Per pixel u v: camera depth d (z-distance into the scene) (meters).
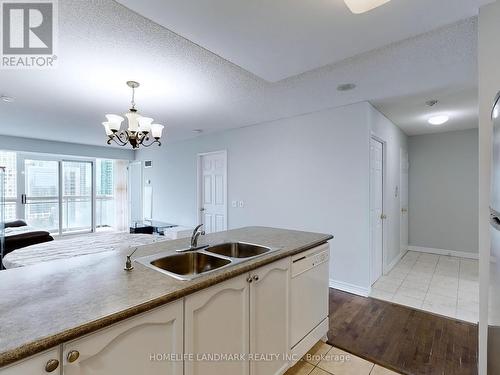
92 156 6.42
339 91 2.85
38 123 4.25
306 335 1.96
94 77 2.48
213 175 5.21
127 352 0.98
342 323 2.53
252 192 4.40
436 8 1.42
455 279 3.64
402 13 1.46
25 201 5.75
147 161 6.83
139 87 2.73
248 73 2.42
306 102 3.21
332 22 1.54
